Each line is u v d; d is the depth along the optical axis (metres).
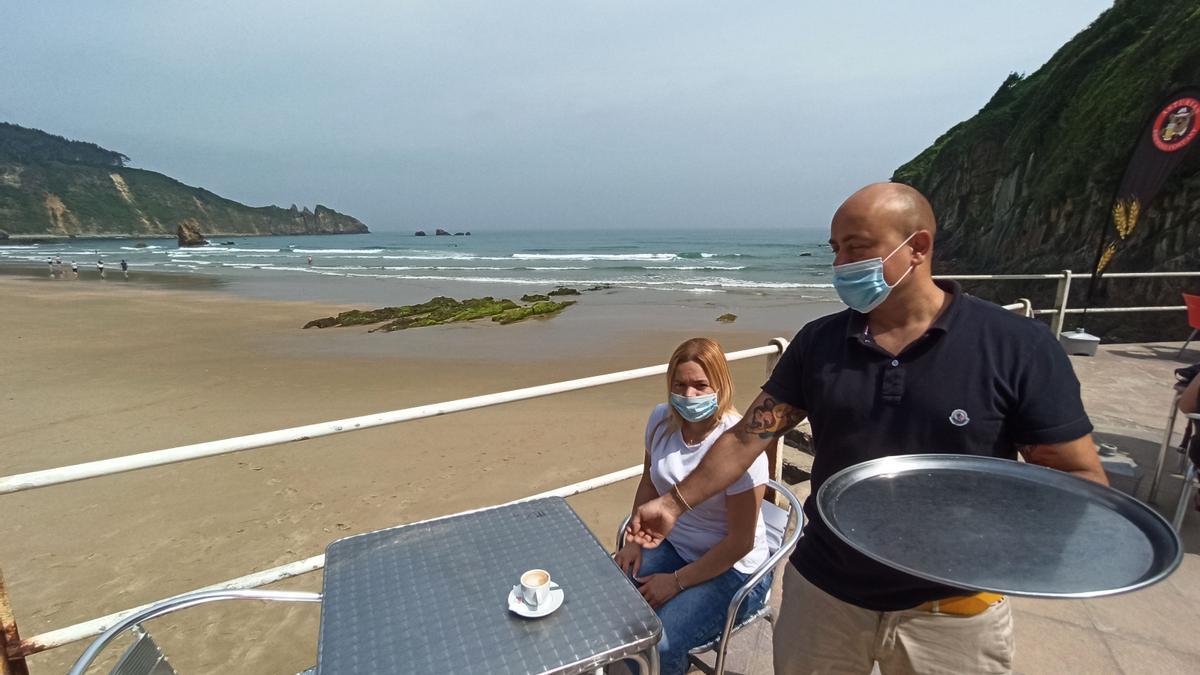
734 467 1.71
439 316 18.92
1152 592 2.61
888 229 1.36
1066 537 1.19
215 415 8.89
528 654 1.30
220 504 5.68
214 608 4.13
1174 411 3.20
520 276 36.47
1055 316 6.49
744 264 43.56
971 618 1.39
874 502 1.33
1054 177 22.16
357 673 1.25
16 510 5.57
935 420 1.37
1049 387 1.30
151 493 5.91
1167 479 3.51
